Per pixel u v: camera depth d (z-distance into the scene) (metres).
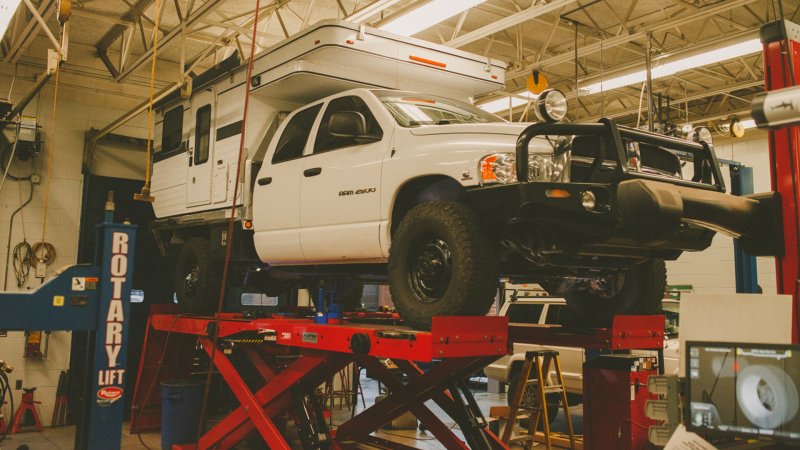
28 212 9.74
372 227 4.71
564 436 7.89
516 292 10.10
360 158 4.91
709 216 3.23
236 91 6.56
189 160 7.35
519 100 12.95
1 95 9.79
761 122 2.41
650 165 4.04
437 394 5.62
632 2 9.76
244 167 6.27
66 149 10.14
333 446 5.21
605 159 3.84
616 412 5.32
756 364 2.30
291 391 5.27
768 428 2.25
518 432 7.26
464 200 4.46
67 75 10.33
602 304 5.36
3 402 8.48
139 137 10.70
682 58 9.48
